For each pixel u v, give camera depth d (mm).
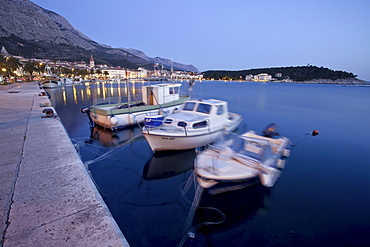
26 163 4246
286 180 7746
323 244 4750
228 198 6371
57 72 116625
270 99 43906
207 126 9938
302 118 22578
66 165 4180
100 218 2611
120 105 16031
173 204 6211
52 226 2422
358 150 11570
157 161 9359
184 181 7672
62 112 22266
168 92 16266
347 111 28406
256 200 6387
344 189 7180
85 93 44344
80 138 12922
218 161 6570
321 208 6070
